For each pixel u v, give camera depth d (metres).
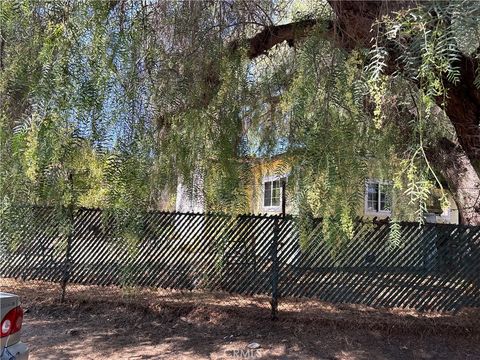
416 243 5.71
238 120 3.85
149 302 6.35
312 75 3.13
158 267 6.37
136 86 3.36
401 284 5.83
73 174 3.16
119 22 3.32
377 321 5.70
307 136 3.04
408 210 3.07
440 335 5.45
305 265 5.91
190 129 3.70
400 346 5.21
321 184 2.93
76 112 2.84
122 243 4.56
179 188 3.97
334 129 2.98
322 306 6.34
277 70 4.26
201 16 3.91
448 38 2.37
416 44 2.54
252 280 6.09
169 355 4.82
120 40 3.16
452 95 4.18
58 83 2.81
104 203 3.41
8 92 3.04
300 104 3.12
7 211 3.28
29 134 2.74
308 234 3.45
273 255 5.96
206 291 6.35
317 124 3.01
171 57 3.76
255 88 4.15
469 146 4.88
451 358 4.92
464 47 2.30
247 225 5.94
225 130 3.72
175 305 6.26
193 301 6.43
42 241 6.64
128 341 5.24
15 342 2.94
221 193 3.55
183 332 5.57
